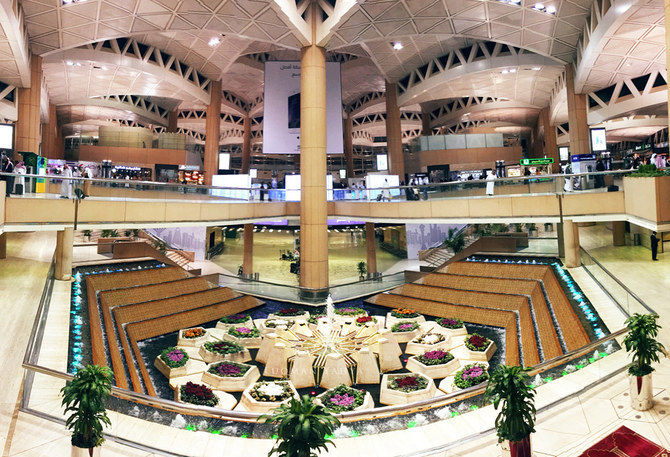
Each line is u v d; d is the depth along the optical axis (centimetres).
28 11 2025
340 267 3491
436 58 3569
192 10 2194
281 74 2952
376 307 2291
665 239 1886
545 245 2281
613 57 2306
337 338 1606
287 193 2658
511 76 3459
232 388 1358
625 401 769
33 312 1273
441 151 4172
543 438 668
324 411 547
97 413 636
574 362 947
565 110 3891
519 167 2959
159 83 3444
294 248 4259
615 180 1562
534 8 2225
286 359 1491
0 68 2162
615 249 1978
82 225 1555
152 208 1803
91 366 636
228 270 3231
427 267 2675
